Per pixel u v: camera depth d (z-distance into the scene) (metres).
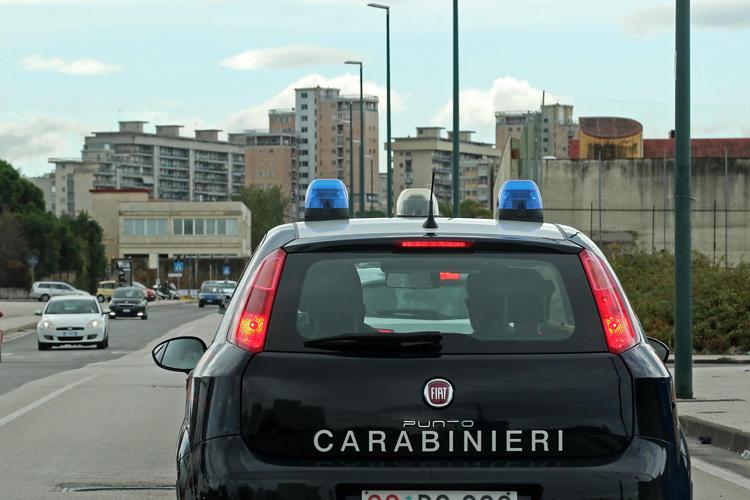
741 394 47.94
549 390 12.69
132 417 41.94
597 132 191.50
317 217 15.16
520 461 12.59
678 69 46.56
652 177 169.38
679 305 46.25
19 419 41.34
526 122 162.50
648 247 168.88
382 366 12.68
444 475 12.45
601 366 12.83
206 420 12.85
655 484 12.52
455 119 98.62
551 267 13.51
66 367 71.81
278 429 12.61
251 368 12.80
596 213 170.25
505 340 12.94
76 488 27.30
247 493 12.44
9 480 28.39
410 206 21.16
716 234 168.50
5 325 141.50
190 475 12.84
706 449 35.28
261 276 13.41
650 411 12.79
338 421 12.57
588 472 12.50
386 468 12.47
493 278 13.44
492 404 12.62
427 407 12.59
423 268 13.50
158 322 157.25
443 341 12.84
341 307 13.17
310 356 12.79
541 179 161.62
